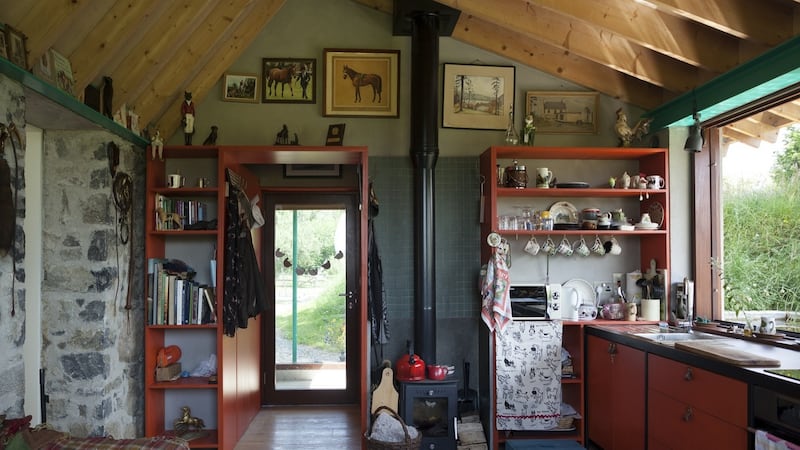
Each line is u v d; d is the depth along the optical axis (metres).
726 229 4.07
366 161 4.07
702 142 3.88
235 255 4.02
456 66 4.70
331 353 5.30
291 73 4.65
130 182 3.74
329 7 4.70
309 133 4.63
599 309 4.53
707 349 2.85
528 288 4.42
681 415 3.02
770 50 3.12
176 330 4.30
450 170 4.66
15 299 2.47
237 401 4.31
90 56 3.06
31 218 3.39
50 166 3.43
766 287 3.62
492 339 4.16
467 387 4.48
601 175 4.67
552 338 4.18
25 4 2.47
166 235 4.34
